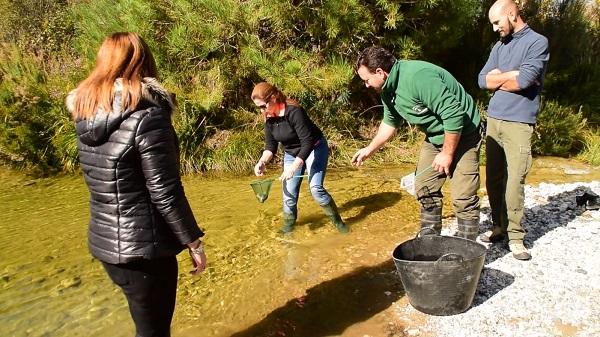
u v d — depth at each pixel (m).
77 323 3.79
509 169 4.21
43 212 6.22
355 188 6.77
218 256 4.83
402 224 5.46
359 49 7.98
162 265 2.64
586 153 8.30
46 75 8.78
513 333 3.38
